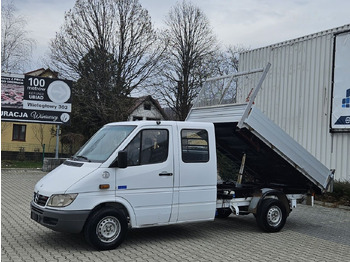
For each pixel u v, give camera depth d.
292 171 8.81
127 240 7.25
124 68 34.59
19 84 19.84
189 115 9.31
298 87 15.54
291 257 6.56
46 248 6.43
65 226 6.13
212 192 7.54
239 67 18.50
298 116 15.45
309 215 10.94
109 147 6.89
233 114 7.96
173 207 7.07
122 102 33.34
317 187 9.02
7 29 30.77
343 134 13.66
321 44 14.69
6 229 7.61
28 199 11.25
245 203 8.44
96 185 6.36
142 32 34.94
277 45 16.56
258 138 7.89
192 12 38.69
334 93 13.97
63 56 32.81
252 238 7.82
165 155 7.07
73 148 34.94
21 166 24.84
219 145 9.48
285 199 8.63
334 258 6.61
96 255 6.15
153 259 6.09
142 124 6.96
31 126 36.12
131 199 6.65
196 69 38.12
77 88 33.22
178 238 7.58
